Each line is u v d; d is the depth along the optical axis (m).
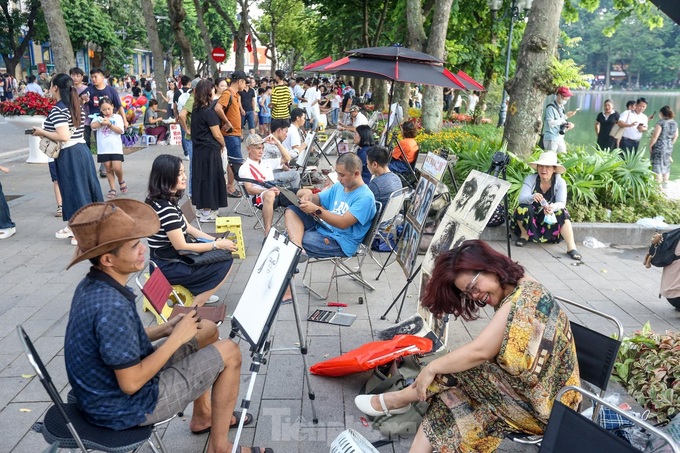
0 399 3.85
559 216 7.23
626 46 93.12
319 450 3.38
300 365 4.37
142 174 11.84
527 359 2.59
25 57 51.56
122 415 2.59
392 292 5.86
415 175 8.62
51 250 7.05
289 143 9.69
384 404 3.47
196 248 4.76
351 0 25.64
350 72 8.99
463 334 4.90
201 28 26.58
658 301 5.80
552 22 8.62
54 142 6.95
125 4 55.50
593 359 3.07
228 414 3.09
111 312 2.47
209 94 7.83
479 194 4.20
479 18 23.22
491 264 2.71
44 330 4.89
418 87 34.44
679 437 2.96
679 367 3.85
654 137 12.20
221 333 4.90
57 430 2.58
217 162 7.99
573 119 39.19
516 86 8.98
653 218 8.11
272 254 3.21
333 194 5.61
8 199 9.57
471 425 2.83
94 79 11.32
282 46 61.56
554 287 6.14
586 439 2.13
